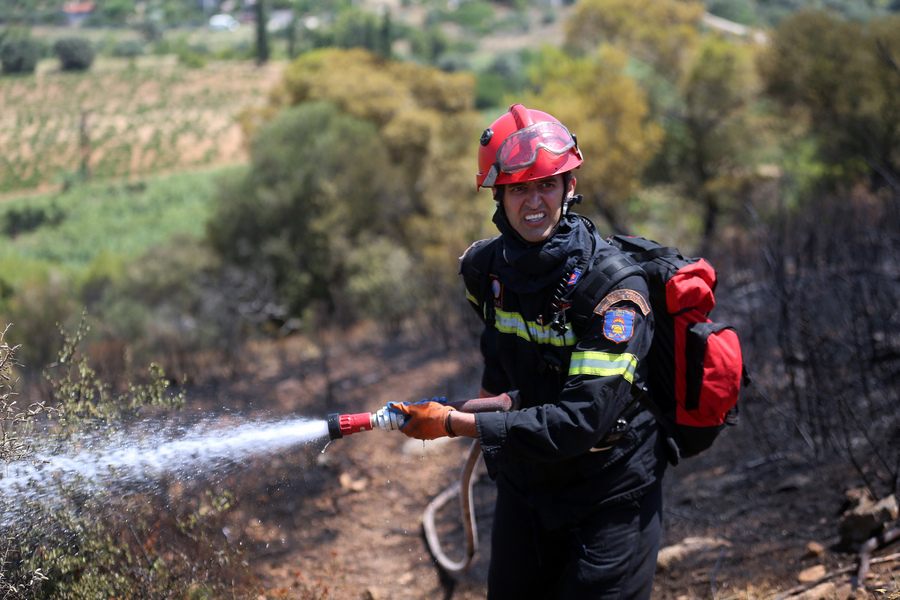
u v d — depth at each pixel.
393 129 29.66
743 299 5.24
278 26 183.00
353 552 3.81
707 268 2.03
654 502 2.11
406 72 35.28
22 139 91.62
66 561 2.23
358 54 36.91
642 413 2.11
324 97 32.25
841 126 17.41
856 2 22.70
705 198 24.61
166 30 179.50
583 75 23.81
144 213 66.94
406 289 11.66
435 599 3.37
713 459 4.10
